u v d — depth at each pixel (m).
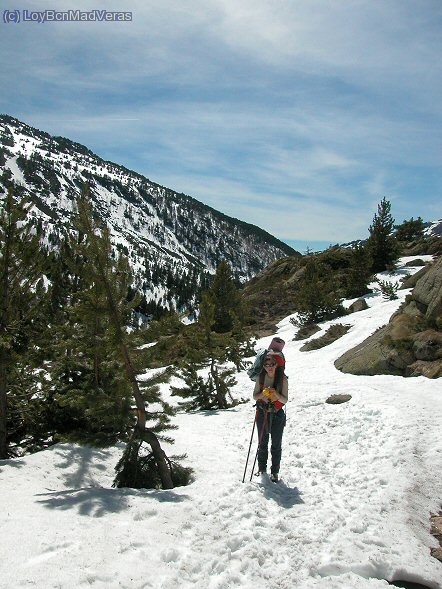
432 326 14.24
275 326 33.06
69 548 4.14
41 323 9.16
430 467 6.31
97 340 6.94
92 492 5.82
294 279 42.66
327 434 8.73
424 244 41.19
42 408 9.59
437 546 4.55
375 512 5.13
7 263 8.39
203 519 5.04
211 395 13.73
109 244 6.75
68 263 6.99
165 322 7.02
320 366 17.50
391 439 7.57
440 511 5.30
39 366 9.57
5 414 8.71
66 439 6.89
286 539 4.69
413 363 13.21
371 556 4.21
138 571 3.85
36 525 4.63
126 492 5.89
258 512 5.27
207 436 9.73
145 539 4.43
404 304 17.42
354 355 16.02
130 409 6.92
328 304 27.70
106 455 8.34
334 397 10.98
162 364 7.24
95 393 6.81
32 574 3.65
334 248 48.38
